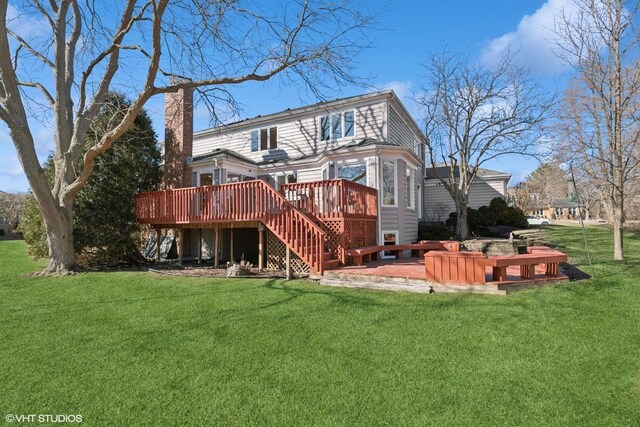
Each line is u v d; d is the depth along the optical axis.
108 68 10.28
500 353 3.70
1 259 12.96
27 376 3.31
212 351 3.87
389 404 2.78
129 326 4.75
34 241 11.91
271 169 15.54
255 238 13.94
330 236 9.28
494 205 20.42
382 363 3.51
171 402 2.85
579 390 2.95
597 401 2.78
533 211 53.78
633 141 9.34
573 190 8.19
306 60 9.26
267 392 2.98
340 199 9.25
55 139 9.96
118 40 9.51
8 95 8.41
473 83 16.55
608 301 5.51
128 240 11.78
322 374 3.30
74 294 6.75
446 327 4.51
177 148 14.07
